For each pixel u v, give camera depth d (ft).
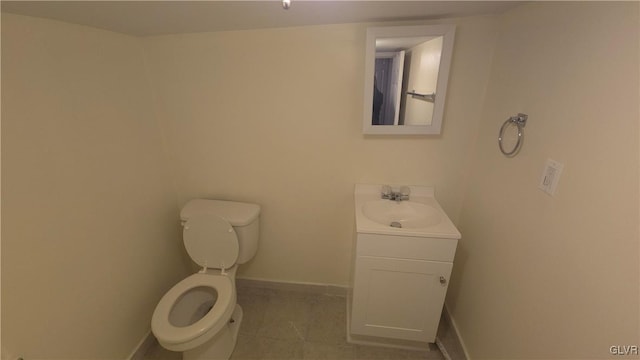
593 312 2.32
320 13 3.64
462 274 5.10
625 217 2.06
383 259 4.22
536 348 3.02
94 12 3.09
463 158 4.91
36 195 3.11
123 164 4.36
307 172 5.34
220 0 2.94
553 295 2.79
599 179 2.29
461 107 4.59
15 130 2.89
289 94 4.79
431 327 4.62
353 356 4.98
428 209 4.76
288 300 6.25
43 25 3.11
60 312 3.44
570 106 2.64
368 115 4.62
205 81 4.83
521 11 3.51
